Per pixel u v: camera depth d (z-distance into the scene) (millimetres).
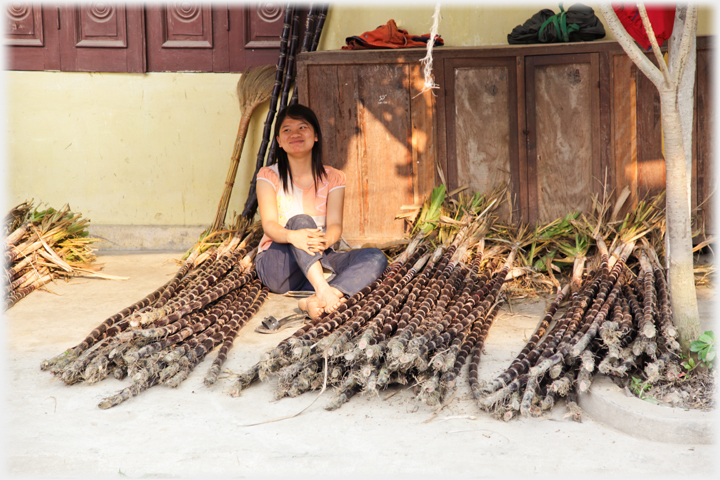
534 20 4652
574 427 2352
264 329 3389
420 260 3914
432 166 4703
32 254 4301
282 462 2137
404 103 4652
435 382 2479
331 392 2674
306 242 3424
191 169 5523
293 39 5105
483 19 4988
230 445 2240
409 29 5094
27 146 5500
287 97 5102
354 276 3535
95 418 2441
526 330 3361
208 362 2998
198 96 5406
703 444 2197
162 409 2521
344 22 5164
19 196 5547
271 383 2773
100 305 3906
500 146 4652
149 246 5578
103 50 5348
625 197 4363
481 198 4594
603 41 4367
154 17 5305
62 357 2854
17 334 3377
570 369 2641
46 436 2299
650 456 2145
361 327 2947
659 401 2416
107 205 5578
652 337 2533
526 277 4035
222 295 3648
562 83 4492
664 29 3654
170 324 3068
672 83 2508
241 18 5262
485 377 2756
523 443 2236
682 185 2584
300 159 3832
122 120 5469
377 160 4723
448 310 3363
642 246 3930
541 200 4648
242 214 5062
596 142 4473
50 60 5383
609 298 3098
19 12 5312
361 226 4797
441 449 2201
